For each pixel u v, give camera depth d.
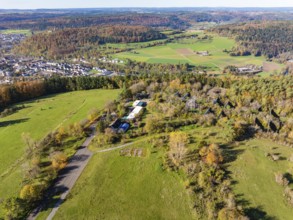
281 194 57.69
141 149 75.06
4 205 55.03
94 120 97.88
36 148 79.38
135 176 64.81
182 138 75.38
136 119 93.50
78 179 64.62
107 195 59.38
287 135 81.00
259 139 78.56
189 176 62.56
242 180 61.50
